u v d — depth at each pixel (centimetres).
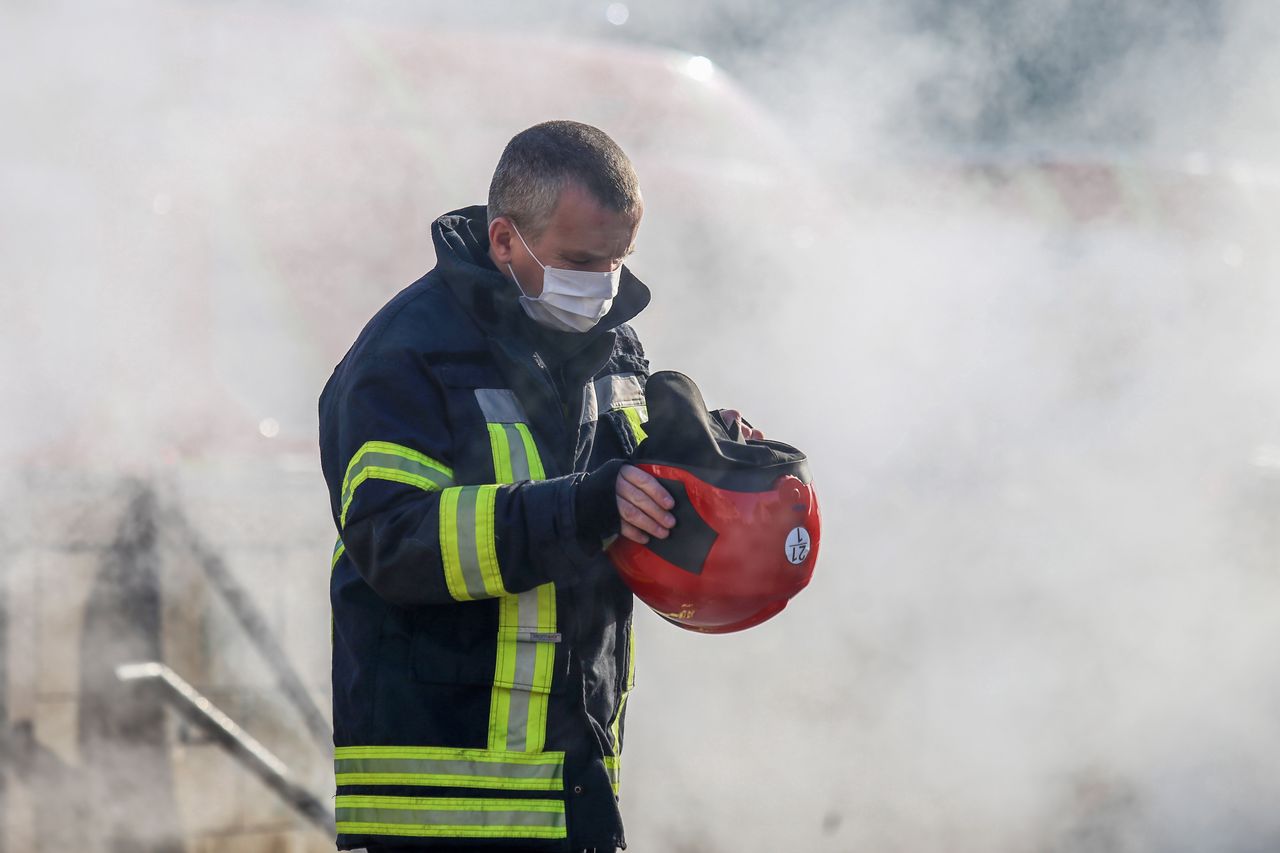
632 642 724
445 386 650
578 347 695
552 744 652
